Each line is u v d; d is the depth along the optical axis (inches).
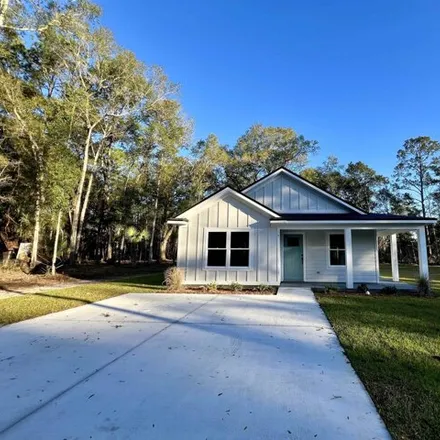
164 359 158.7
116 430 95.3
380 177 1707.7
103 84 825.5
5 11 574.2
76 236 808.9
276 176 585.3
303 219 464.8
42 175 625.0
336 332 214.2
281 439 91.2
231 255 475.2
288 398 117.1
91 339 193.8
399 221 443.5
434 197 1601.9
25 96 657.0
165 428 96.5
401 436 93.3
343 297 377.4
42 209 653.9
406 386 128.0
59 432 94.0
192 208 484.7
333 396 119.0
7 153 649.0
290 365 151.6
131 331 214.1
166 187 1188.5
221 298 364.5
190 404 111.7
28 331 212.1
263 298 366.0
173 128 1077.8
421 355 167.0
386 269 1085.1
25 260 733.3
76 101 689.6
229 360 158.1
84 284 525.7
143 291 423.8
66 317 256.8
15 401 113.5
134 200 1072.2
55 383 129.0
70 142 764.6
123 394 119.3
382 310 293.3
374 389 125.1
